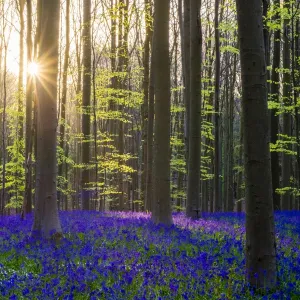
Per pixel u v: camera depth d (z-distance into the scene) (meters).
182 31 21.09
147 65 21.08
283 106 19.83
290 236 10.60
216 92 19.92
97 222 12.83
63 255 7.49
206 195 34.09
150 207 18.81
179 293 5.11
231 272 6.14
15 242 9.23
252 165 5.72
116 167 21.67
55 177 10.07
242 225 12.77
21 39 22.33
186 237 9.45
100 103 23.11
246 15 5.80
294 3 19.45
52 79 10.16
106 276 6.01
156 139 12.46
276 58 21.55
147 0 19.92
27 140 15.59
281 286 5.58
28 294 5.23
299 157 19.52
